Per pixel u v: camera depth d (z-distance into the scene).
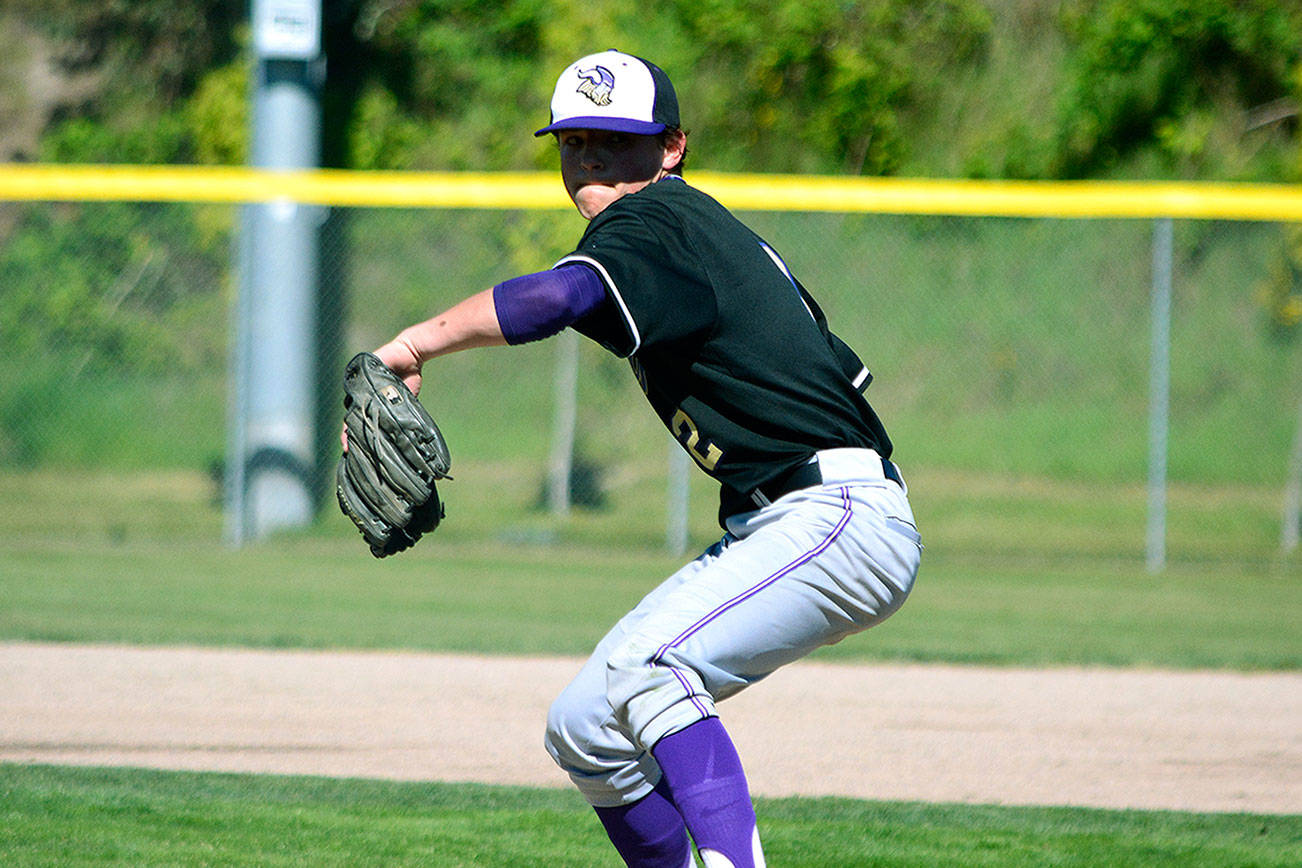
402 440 7.52
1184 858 11.44
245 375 35.16
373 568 30.05
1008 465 39.84
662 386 8.04
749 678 8.09
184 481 40.28
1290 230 40.88
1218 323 42.25
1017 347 42.53
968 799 13.65
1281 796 13.98
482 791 13.40
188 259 43.84
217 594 26.27
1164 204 30.73
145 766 14.13
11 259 43.53
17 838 11.27
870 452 8.12
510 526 35.69
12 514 35.88
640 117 8.23
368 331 42.28
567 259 7.45
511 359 41.41
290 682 18.75
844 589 7.86
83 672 18.98
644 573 29.97
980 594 28.16
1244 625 24.83
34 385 42.75
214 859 10.90
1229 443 40.22
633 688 7.71
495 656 20.84
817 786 14.09
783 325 7.89
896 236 43.81
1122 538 34.97
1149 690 19.19
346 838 11.62
